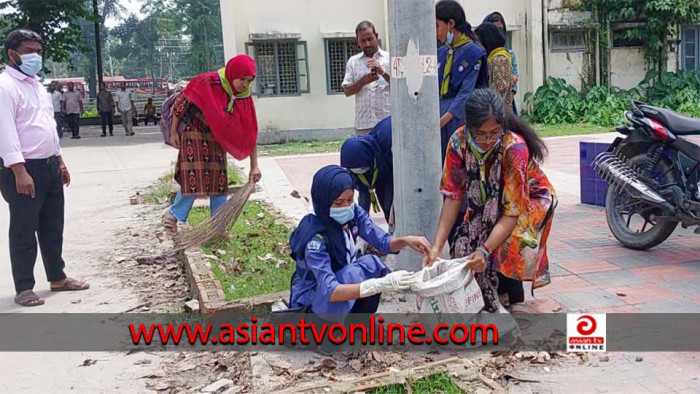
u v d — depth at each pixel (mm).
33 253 4812
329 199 3447
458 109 4605
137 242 6617
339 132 16953
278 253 5555
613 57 18797
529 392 3131
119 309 4652
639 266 4926
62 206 5051
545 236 3793
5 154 4504
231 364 3633
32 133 4699
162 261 5836
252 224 6723
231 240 5984
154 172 11883
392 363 3436
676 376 3225
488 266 3736
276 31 16250
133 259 5949
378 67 6016
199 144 5844
